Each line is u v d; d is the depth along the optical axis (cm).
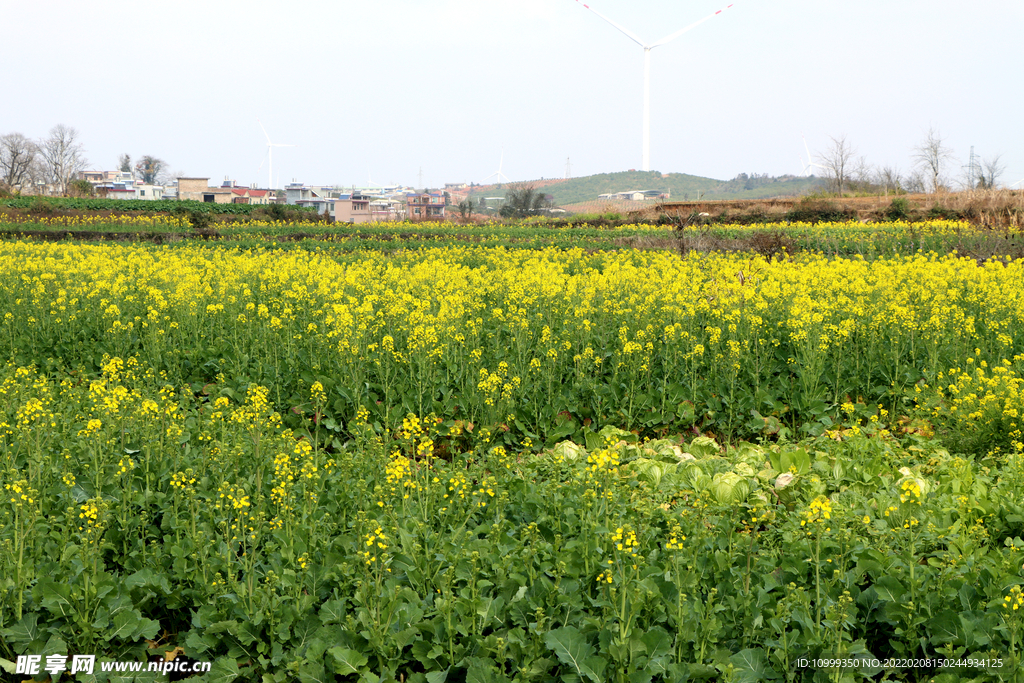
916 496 598
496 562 545
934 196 5475
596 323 1223
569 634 473
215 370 1172
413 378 1011
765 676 460
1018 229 3356
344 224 5325
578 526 602
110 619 509
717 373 1063
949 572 505
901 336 1092
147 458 675
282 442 779
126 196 14275
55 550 564
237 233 4209
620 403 995
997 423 830
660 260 2309
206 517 623
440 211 14588
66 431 783
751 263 2238
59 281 1620
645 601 492
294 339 1187
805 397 1004
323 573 541
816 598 495
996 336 1163
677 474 709
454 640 495
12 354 1227
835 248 3005
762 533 571
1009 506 619
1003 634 470
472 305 1395
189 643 500
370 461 724
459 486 642
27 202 6525
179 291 1400
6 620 504
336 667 468
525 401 980
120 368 988
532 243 3475
